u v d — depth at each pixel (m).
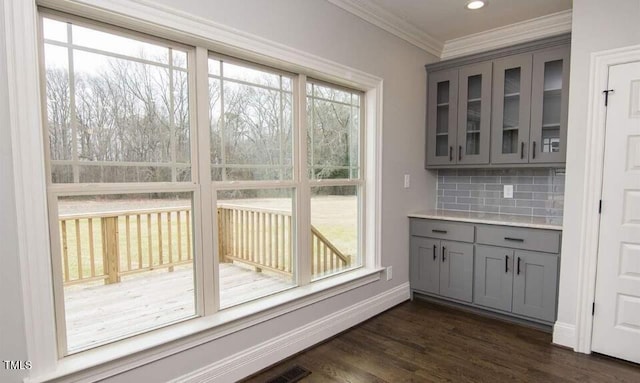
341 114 2.91
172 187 1.92
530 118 3.00
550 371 2.27
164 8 1.74
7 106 1.38
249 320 2.18
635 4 2.23
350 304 2.91
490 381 2.16
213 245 2.09
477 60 3.26
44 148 1.52
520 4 2.83
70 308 1.63
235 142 2.20
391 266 3.32
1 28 1.36
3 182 1.39
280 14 2.25
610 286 2.40
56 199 1.56
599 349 2.46
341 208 2.95
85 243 1.66
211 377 2.01
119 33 1.72
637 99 2.26
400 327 2.92
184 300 2.01
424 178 3.72
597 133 2.39
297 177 2.57
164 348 1.81
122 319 1.80
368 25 2.91
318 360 2.40
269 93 2.38
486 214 3.45
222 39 1.97
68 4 1.50
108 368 1.64
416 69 3.48
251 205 2.31
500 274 2.99
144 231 1.85
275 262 2.48
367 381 2.16
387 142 3.18
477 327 2.91
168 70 1.90
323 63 2.54
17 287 1.43
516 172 3.40
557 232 2.68
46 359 1.50
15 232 1.42
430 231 3.38
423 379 2.18
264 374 2.23
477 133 3.35
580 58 2.44
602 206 2.40
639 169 2.28
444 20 3.12
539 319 2.80
